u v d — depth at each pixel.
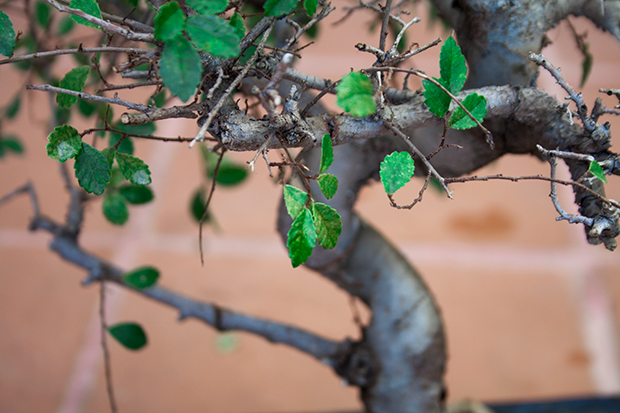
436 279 1.50
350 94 0.46
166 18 0.45
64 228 0.72
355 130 0.51
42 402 1.24
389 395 0.71
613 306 1.42
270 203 1.74
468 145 0.59
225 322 0.74
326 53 2.09
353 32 2.18
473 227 1.64
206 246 1.59
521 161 1.81
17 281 1.48
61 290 1.47
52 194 1.71
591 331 1.37
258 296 1.46
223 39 0.45
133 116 0.48
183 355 1.34
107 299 1.45
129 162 0.51
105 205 0.62
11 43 0.49
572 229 1.62
